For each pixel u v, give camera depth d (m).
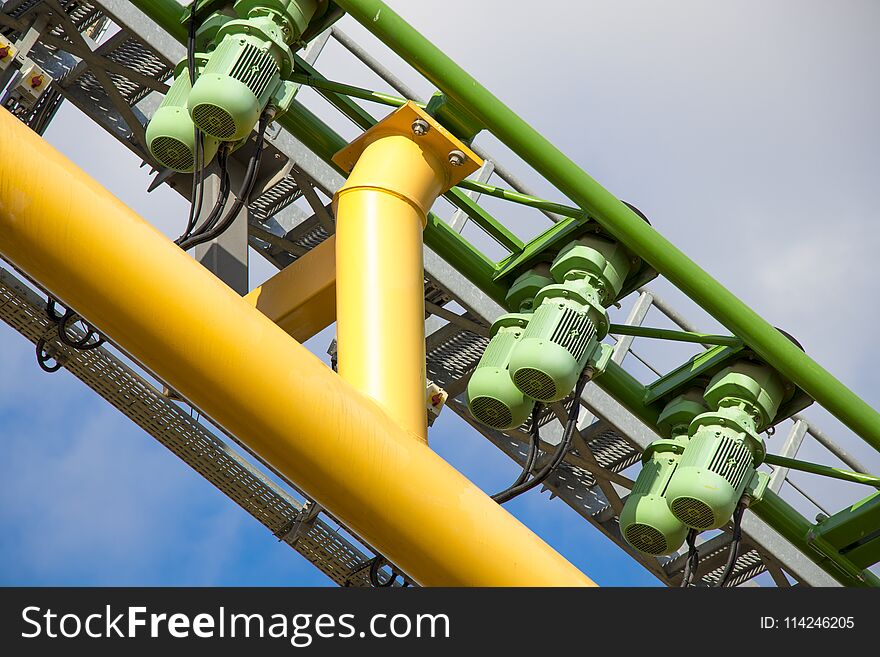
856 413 17.75
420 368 14.69
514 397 16.28
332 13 16.77
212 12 16.89
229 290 13.27
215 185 21.64
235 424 13.25
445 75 16.61
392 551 13.62
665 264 17.25
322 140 18.00
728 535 24.08
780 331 17.84
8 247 12.95
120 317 13.00
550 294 16.84
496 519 13.69
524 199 17.67
